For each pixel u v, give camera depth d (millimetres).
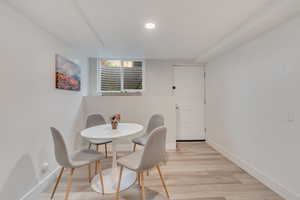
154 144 1504
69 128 2641
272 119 1920
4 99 1429
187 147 3514
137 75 3873
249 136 2326
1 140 1401
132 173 2330
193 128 3930
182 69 3893
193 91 3920
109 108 3271
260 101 2107
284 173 1766
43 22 1805
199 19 1801
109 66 3805
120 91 3836
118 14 1679
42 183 1918
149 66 3826
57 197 1785
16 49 1551
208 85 3746
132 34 2219
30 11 1576
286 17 1646
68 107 2605
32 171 1764
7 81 1454
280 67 1806
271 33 1924
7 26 1449
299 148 1608
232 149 2768
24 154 1656
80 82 3047
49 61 2084
